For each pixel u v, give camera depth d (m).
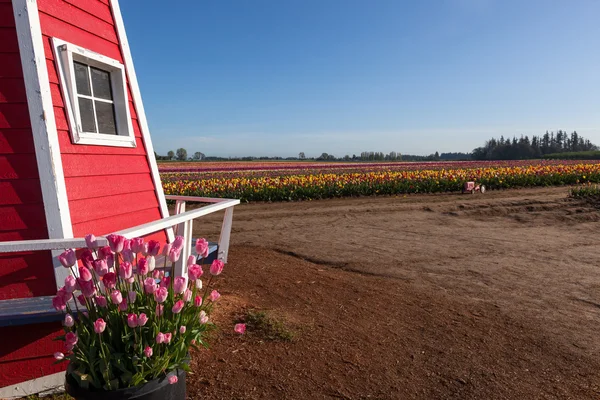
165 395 2.72
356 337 4.56
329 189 20.06
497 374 3.91
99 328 2.49
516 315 5.39
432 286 6.58
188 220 4.12
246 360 3.98
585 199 16.80
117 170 4.89
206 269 7.20
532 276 7.25
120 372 2.66
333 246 9.55
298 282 6.53
